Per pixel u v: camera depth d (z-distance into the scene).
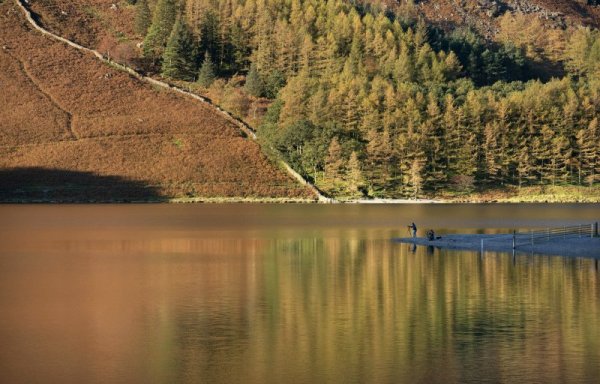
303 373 56.09
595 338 64.44
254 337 66.00
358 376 55.31
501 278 95.88
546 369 56.16
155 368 57.69
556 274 98.75
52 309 78.62
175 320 72.88
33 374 56.56
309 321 71.88
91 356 60.94
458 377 54.72
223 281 96.50
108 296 85.88
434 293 85.94
